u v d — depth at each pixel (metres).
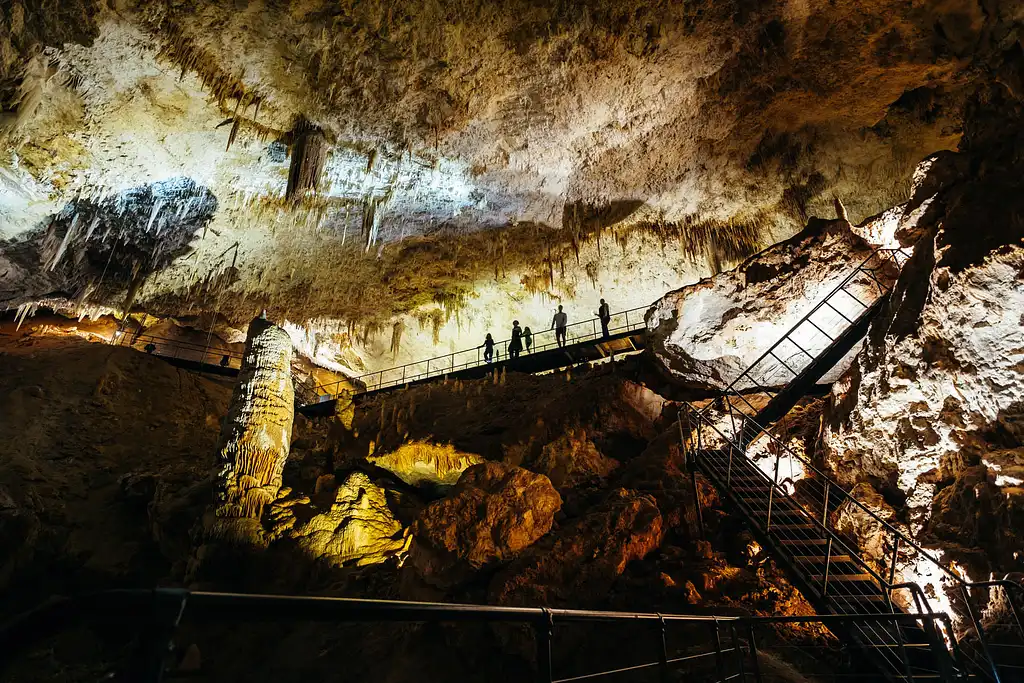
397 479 11.80
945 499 6.47
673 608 6.25
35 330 19.30
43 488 12.24
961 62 10.18
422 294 20.08
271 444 10.13
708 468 8.05
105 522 11.75
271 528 9.38
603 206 15.20
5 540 10.42
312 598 1.39
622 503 7.29
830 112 12.09
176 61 10.12
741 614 6.15
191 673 1.18
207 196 14.27
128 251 16.72
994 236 6.30
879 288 9.38
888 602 5.27
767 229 15.55
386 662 6.55
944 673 3.73
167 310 20.11
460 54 10.09
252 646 7.46
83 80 10.37
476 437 11.09
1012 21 7.48
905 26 9.80
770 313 10.39
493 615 1.93
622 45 10.10
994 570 5.30
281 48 9.98
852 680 5.25
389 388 15.91
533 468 9.63
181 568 9.62
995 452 5.91
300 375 22.69
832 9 9.55
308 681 6.70
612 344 13.67
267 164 13.07
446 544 7.10
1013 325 5.95
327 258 17.70
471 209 15.26
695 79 11.05
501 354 22.25
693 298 11.22
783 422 9.94
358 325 21.86
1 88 9.54
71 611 1.03
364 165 13.16
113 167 12.70
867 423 7.84
